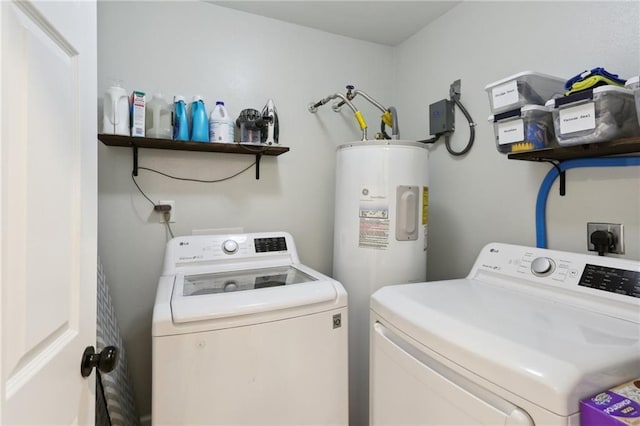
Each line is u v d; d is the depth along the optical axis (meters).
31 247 0.47
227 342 1.04
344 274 1.63
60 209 0.56
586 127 0.95
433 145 1.98
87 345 0.67
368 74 2.23
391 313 0.99
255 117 1.70
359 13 1.89
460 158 1.79
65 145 0.58
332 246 2.12
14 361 0.43
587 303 0.94
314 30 2.06
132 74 1.63
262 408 1.09
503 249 1.27
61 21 0.55
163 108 1.57
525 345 0.69
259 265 1.62
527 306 0.96
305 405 1.17
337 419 1.23
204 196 1.79
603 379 0.61
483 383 0.69
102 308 1.38
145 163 1.67
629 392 0.60
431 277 2.01
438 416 0.80
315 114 2.07
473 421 0.70
